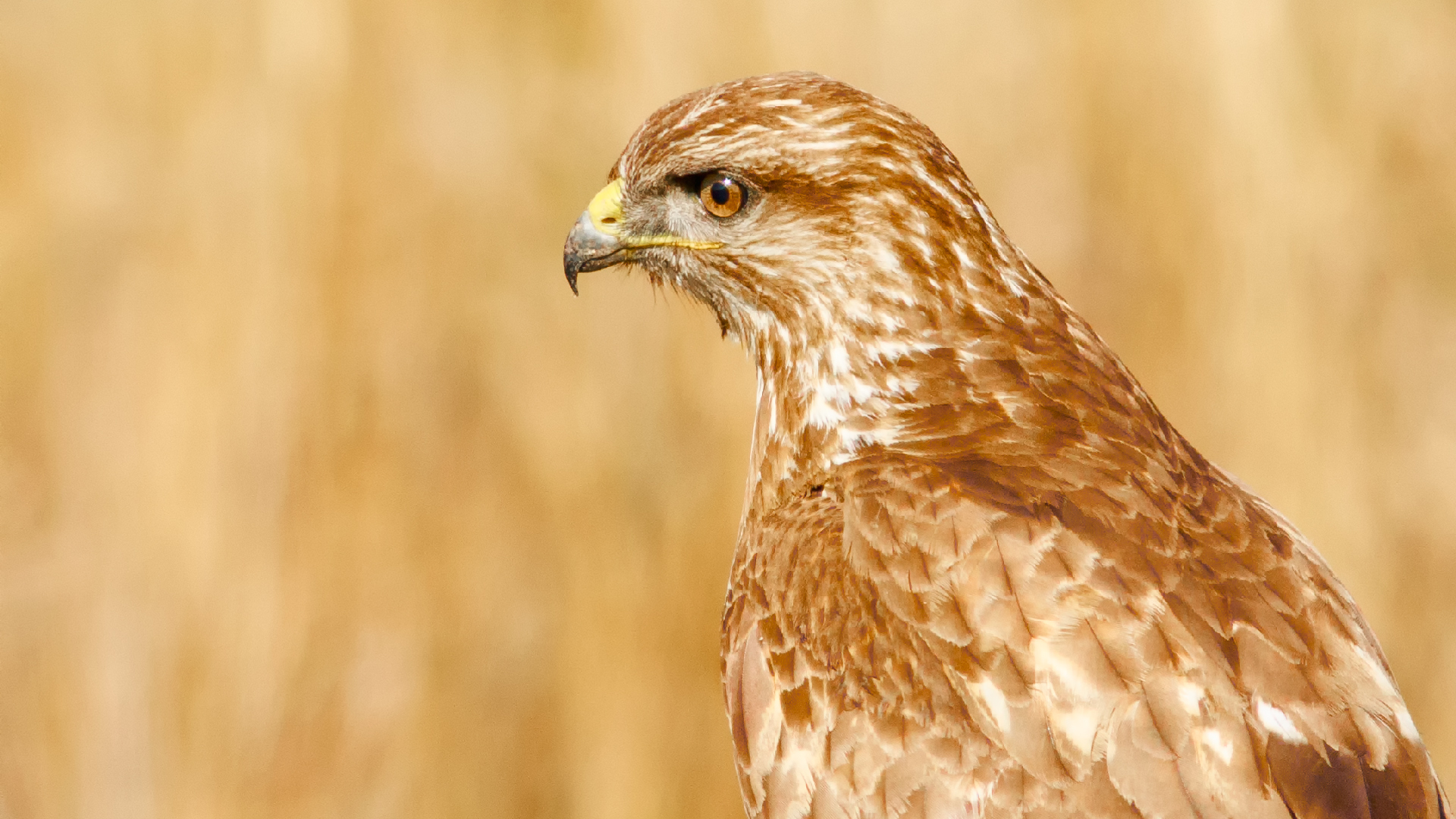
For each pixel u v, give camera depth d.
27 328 12.05
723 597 11.68
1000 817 6.39
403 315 11.95
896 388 7.70
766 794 7.04
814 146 7.73
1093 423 7.43
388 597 11.57
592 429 11.87
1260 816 6.12
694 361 11.91
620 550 11.73
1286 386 13.08
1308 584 6.78
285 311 11.81
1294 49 13.70
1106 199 13.52
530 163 12.38
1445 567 14.06
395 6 12.34
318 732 11.41
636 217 8.24
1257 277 13.23
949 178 7.72
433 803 11.45
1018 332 7.68
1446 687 13.73
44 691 11.39
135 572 11.50
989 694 6.53
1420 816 6.29
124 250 12.12
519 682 11.70
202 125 12.16
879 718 6.76
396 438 11.78
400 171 12.16
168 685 11.38
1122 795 6.22
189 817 11.20
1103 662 6.39
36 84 12.66
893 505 7.04
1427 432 14.48
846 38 12.88
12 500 11.74
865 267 7.72
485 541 11.77
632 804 11.46
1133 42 13.58
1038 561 6.64
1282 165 13.44
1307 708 6.33
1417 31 15.50
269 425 11.64
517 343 12.03
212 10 12.33
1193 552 6.72
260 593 11.46
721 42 12.59
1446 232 15.35
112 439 11.78
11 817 11.23
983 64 13.46
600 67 12.58
